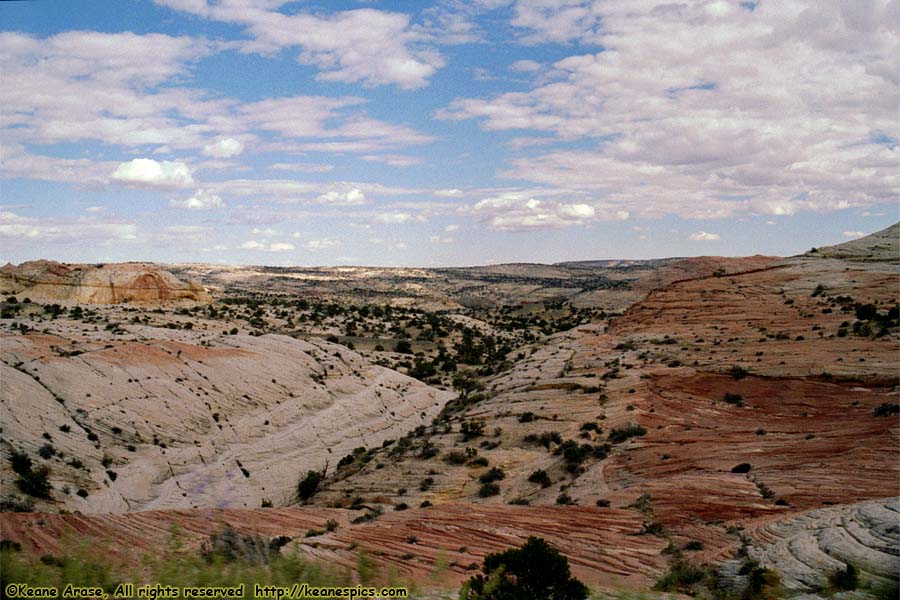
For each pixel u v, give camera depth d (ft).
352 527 87.10
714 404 179.93
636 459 139.13
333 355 344.08
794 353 211.00
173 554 32.45
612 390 200.34
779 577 56.65
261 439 243.60
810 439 137.39
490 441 170.71
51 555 32.53
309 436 258.37
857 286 299.99
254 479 214.90
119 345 264.52
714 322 280.51
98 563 29.81
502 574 39.01
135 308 461.78
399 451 181.06
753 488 105.19
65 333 290.15
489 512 95.71
